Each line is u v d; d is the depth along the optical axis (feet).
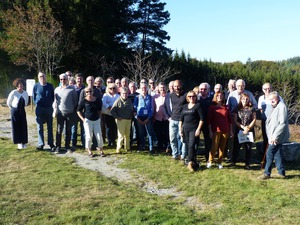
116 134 31.27
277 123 20.62
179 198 18.88
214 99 23.44
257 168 23.77
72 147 28.99
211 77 150.61
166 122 28.17
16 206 17.04
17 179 21.15
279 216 15.96
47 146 30.04
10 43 72.49
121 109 27.37
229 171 23.02
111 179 21.81
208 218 16.06
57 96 27.55
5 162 24.73
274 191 18.97
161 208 16.97
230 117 23.49
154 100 28.58
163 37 110.32
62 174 22.12
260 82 155.84
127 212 16.39
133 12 104.17
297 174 22.15
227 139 24.68
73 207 16.99
